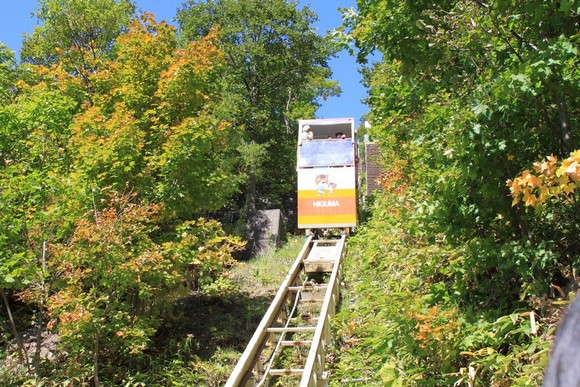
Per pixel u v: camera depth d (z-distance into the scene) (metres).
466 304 7.46
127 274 11.89
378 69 13.59
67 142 14.79
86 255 11.77
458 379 6.68
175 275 12.91
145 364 12.76
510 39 6.77
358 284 13.94
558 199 6.30
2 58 19.91
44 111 14.80
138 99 15.34
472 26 6.74
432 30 6.91
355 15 7.87
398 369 7.57
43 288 12.05
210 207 15.38
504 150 6.46
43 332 14.60
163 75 15.09
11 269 11.87
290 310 14.20
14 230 11.80
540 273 6.48
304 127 22.28
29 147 14.66
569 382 0.98
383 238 14.15
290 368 10.87
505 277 7.07
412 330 6.87
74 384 11.83
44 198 12.60
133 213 12.41
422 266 8.15
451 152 6.25
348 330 10.74
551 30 6.55
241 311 15.68
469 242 6.99
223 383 11.93
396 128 7.56
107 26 23.80
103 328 11.67
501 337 6.38
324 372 9.76
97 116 14.09
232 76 36.31
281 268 20.12
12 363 12.79
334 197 20.33
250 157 31.03
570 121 6.71
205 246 14.00
